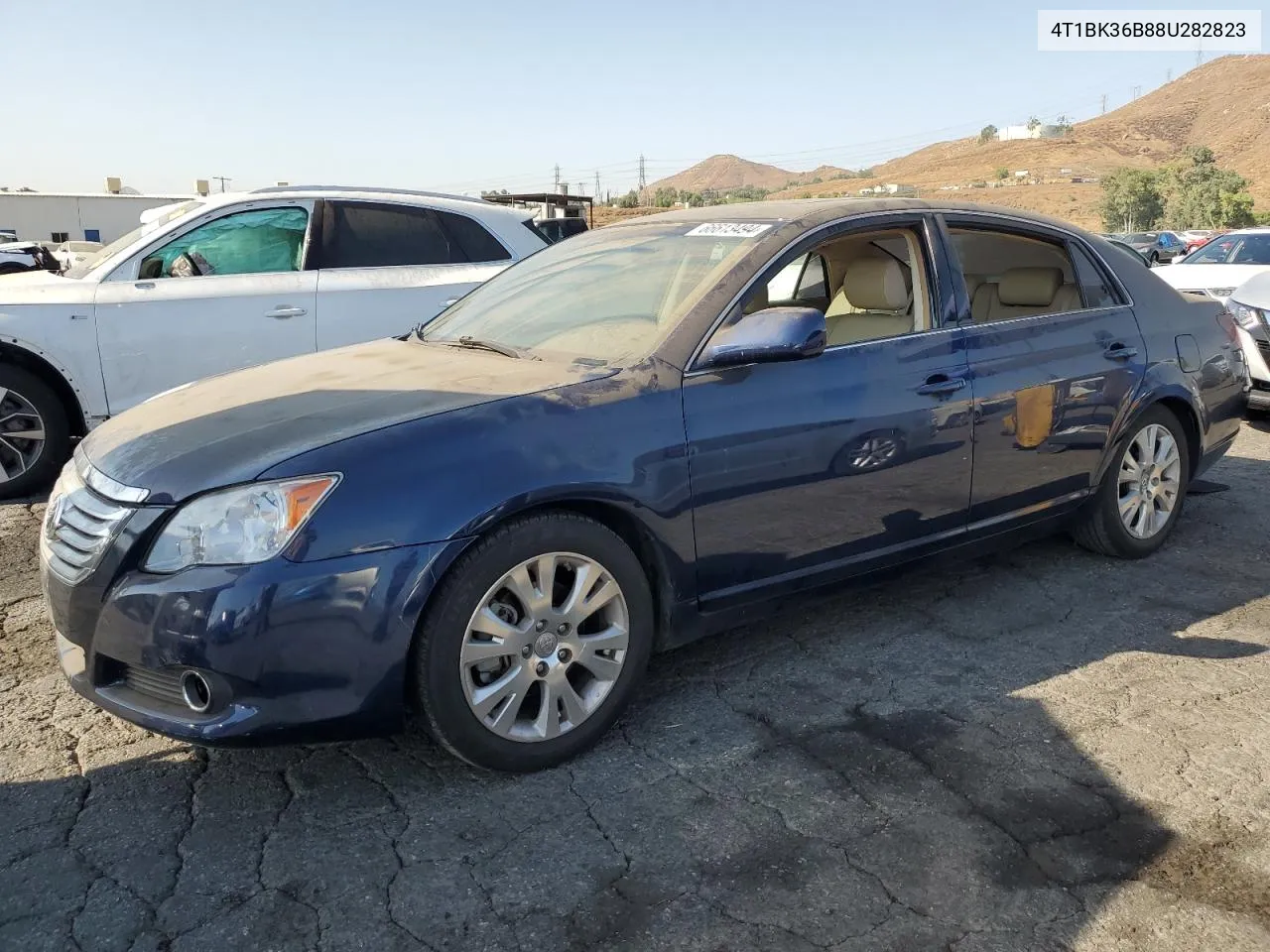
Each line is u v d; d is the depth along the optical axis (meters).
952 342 3.85
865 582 3.75
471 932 2.32
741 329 3.21
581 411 3.00
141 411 3.32
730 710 3.37
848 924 2.35
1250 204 84.69
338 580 2.60
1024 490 4.12
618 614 3.07
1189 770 3.00
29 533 5.28
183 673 2.61
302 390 3.22
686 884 2.49
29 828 2.71
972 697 3.46
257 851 2.62
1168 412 4.74
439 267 6.78
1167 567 4.71
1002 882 2.50
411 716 2.94
